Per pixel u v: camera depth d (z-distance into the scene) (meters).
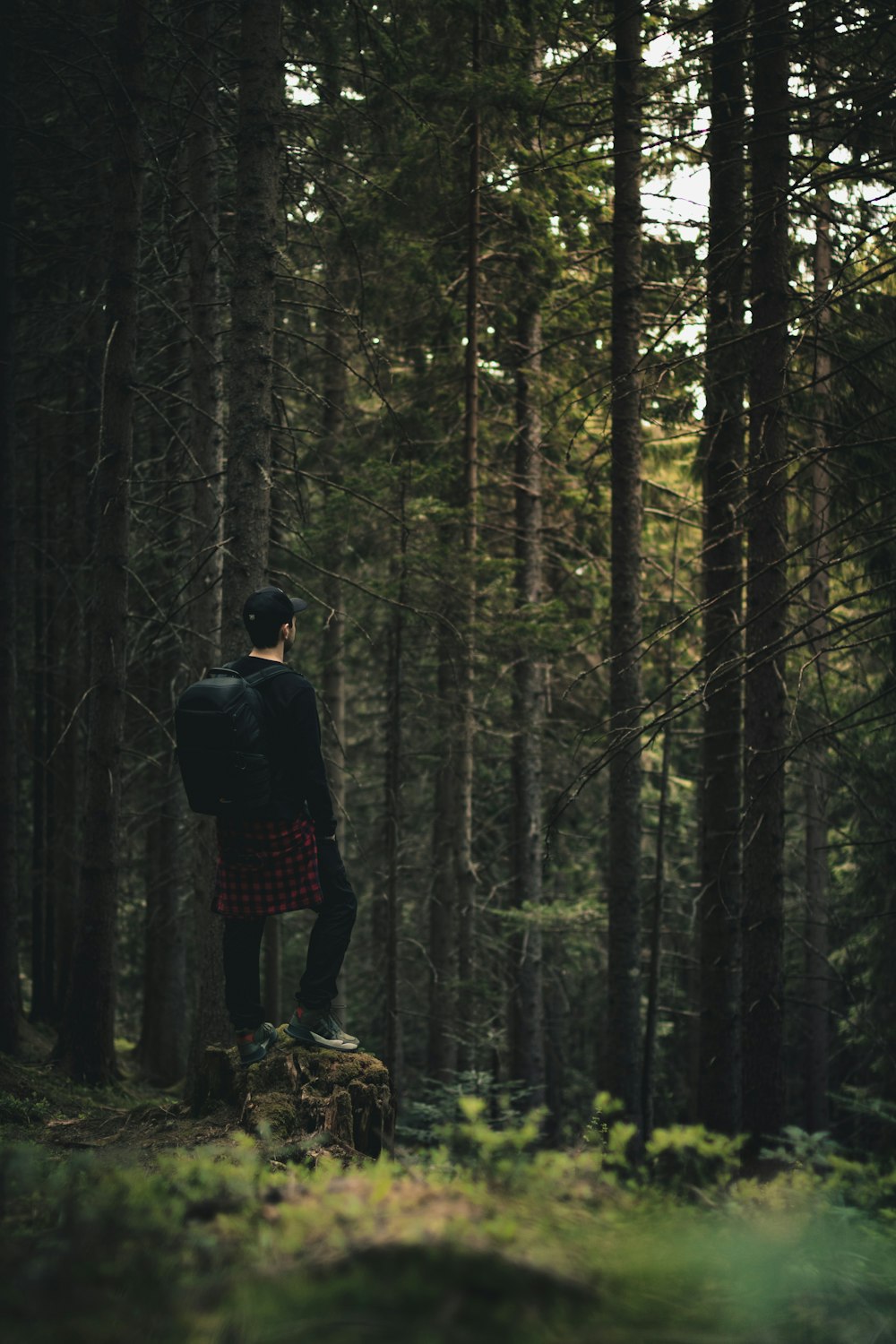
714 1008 11.23
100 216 11.78
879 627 9.91
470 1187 2.52
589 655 17.25
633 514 11.79
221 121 10.80
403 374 16.48
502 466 17.17
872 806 10.35
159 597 12.88
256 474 8.31
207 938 8.89
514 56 13.19
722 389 10.70
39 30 10.24
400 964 19.20
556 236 15.08
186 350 12.53
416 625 13.30
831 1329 2.06
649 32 10.21
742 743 11.49
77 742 13.55
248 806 4.71
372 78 9.46
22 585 13.80
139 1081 14.08
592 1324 1.79
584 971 20.17
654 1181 3.24
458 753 15.45
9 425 10.28
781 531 9.32
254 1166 3.41
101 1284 1.98
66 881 13.57
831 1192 3.29
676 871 19.45
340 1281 1.81
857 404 9.43
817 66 8.64
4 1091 7.79
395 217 13.17
